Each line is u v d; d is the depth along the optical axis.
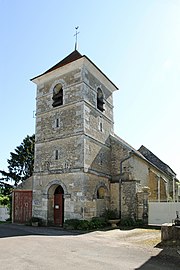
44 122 17.69
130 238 11.03
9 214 22.69
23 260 6.62
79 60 16.64
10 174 30.44
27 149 30.69
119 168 18.03
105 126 18.53
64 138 16.23
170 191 26.47
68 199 14.99
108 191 17.41
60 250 8.01
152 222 16.14
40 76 18.39
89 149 15.84
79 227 13.72
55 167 16.17
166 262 6.82
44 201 16.09
